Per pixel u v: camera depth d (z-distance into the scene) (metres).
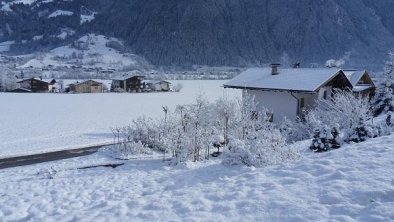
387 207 7.38
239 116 21.47
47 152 25.39
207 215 8.34
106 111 58.16
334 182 9.00
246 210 8.31
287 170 10.78
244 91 31.44
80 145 28.09
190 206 9.00
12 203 11.70
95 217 8.91
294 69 33.03
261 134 15.60
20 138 32.84
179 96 96.69
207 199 9.45
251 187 9.83
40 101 75.94
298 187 9.20
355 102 21.75
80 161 20.78
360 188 8.38
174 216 8.54
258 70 35.03
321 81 28.42
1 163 21.97
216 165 14.37
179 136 19.12
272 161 13.52
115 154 22.28
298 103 29.20
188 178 12.73
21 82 116.88
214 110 21.48
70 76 173.62
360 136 17.73
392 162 9.92
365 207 7.57
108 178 14.98
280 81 30.52
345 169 9.88
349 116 21.08
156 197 10.37
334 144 17.11
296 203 8.23
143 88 124.69
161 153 21.95
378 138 13.91
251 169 12.77
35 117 49.16
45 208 11.09
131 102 76.31
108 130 37.78
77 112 56.06
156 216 8.65
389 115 21.11
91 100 80.44
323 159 11.23
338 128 17.33
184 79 191.50
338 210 7.64
